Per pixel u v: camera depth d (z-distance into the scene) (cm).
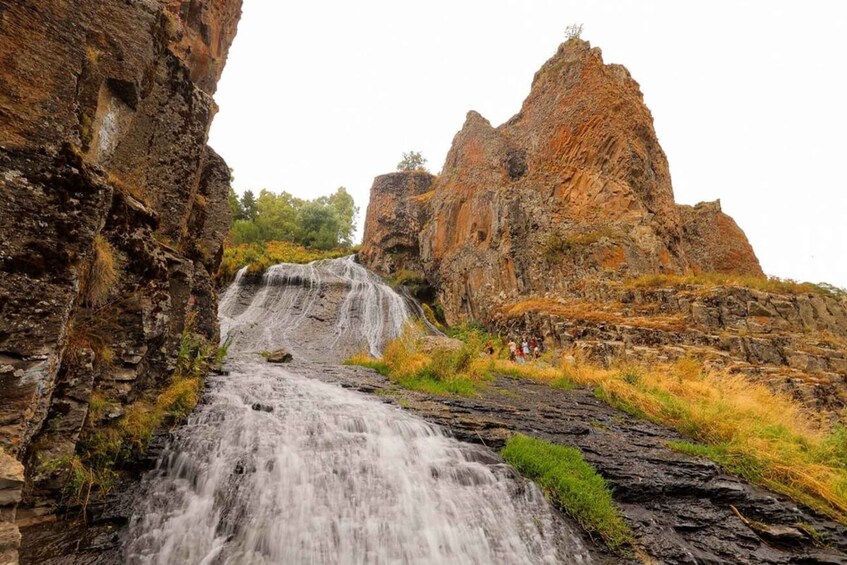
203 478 428
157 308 512
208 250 887
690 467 562
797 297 1469
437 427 611
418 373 975
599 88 2406
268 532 383
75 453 391
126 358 457
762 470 565
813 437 707
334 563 369
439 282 2864
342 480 459
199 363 729
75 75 365
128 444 442
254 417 571
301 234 4138
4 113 316
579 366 1202
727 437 659
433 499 454
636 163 2228
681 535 448
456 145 3278
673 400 816
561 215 2253
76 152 354
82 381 383
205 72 1251
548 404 842
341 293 2494
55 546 325
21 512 333
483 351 1725
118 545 342
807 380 1115
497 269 2381
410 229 3403
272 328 2028
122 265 473
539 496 478
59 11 359
